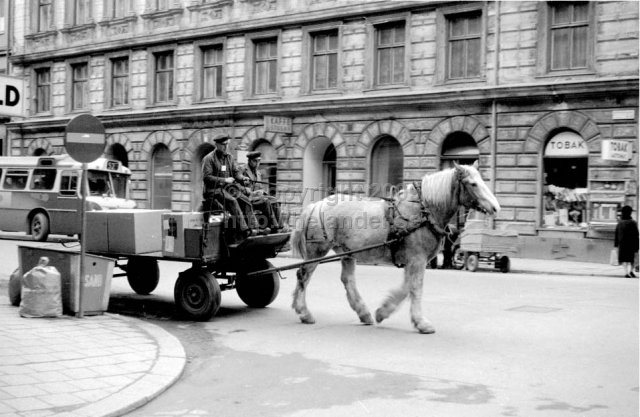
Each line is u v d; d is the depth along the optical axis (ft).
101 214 41.91
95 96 126.93
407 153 90.17
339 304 44.11
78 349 29.14
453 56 87.92
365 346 31.55
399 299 35.47
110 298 46.37
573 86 77.10
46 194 95.20
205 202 39.55
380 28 93.76
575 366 27.48
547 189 81.00
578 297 46.91
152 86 118.73
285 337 33.88
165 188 118.11
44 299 36.14
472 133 85.15
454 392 24.13
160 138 116.78
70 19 130.41
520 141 81.82
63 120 129.70
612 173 75.72
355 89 94.99
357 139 94.53
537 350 30.30
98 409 21.42
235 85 107.45
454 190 33.68
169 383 24.94
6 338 30.76
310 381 25.82
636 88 73.77
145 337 32.01
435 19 88.28
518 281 57.62
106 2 124.98
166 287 51.83
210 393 24.35
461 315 39.32
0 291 46.42
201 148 112.78
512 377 25.96
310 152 100.27
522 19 81.97
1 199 99.25
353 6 94.12
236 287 43.50
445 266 71.26
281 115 101.40
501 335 33.58
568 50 79.87
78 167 92.89
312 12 97.91
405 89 90.58
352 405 22.76
